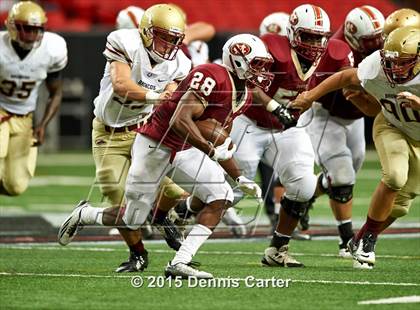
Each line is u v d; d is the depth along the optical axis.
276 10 67.62
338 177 23.89
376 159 57.47
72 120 60.44
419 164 20.80
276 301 17.08
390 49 18.97
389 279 19.62
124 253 23.84
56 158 56.75
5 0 58.94
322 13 20.88
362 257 21.00
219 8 66.62
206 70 18.64
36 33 24.06
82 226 20.81
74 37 57.94
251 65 18.81
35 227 29.80
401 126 20.45
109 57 20.03
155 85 20.38
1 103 24.91
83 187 42.62
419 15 22.80
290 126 20.66
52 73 25.33
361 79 20.03
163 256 23.62
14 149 25.17
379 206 20.66
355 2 67.38
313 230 29.45
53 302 16.92
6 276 19.89
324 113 24.33
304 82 21.36
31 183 44.38
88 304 16.75
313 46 20.91
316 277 19.91
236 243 26.41
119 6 63.34
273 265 21.67
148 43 19.88
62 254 23.62
